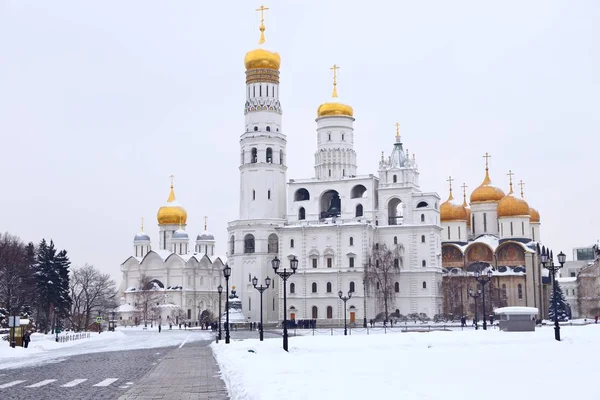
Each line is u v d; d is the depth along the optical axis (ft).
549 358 158.40
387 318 532.32
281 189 591.37
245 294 572.92
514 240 611.47
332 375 113.09
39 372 152.35
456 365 141.38
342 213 571.69
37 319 513.04
